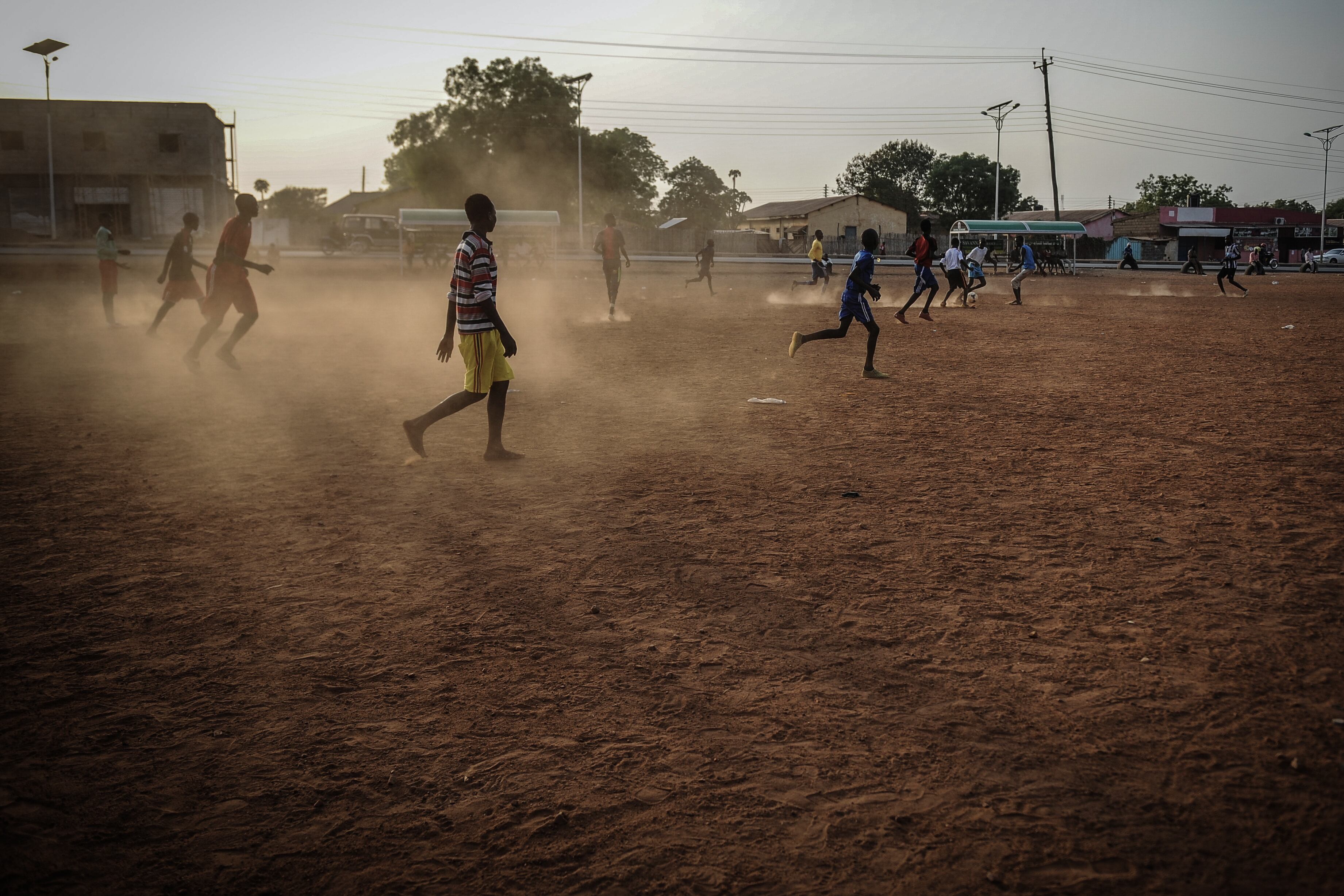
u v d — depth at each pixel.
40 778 2.67
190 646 3.53
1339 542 4.66
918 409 8.59
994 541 4.75
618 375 10.77
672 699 3.14
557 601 3.98
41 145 56.97
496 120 63.81
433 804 2.57
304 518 5.13
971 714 3.01
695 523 5.08
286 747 2.85
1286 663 3.33
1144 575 4.22
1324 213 70.19
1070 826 2.43
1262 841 2.35
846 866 2.29
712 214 108.38
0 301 20.64
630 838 2.41
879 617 3.79
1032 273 45.94
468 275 6.17
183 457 6.55
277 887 2.24
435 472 6.18
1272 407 8.69
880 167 115.25
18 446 6.80
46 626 3.69
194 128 58.47
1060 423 7.91
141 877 2.27
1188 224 75.00
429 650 3.51
